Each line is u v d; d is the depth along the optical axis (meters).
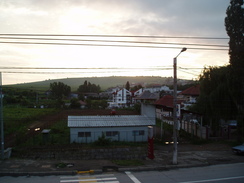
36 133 27.00
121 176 14.11
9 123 31.05
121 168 15.58
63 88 85.12
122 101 86.38
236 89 22.80
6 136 26.00
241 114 23.47
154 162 17.62
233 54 22.17
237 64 22.03
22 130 28.05
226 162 17.91
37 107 62.12
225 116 25.42
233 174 14.50
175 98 17.42
